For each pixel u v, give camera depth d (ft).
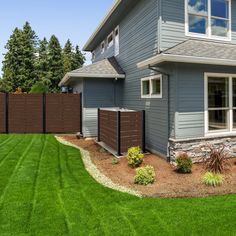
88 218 16.98
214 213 17.57
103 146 39.88
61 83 65.16
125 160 32.01
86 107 49.03
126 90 47.98
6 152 35.96
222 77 32.17
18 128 53.57
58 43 152.35
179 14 33.78
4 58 138.62
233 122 33.09
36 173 26.68
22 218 16.89
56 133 53.93
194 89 30.50
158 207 18.60
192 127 30.45
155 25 34.22
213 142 31.27
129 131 35.32
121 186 23.32
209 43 35.12
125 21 47.39
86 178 25.39
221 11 36.52
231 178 25.16
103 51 65.67
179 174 26.63
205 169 27.71
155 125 35.06
